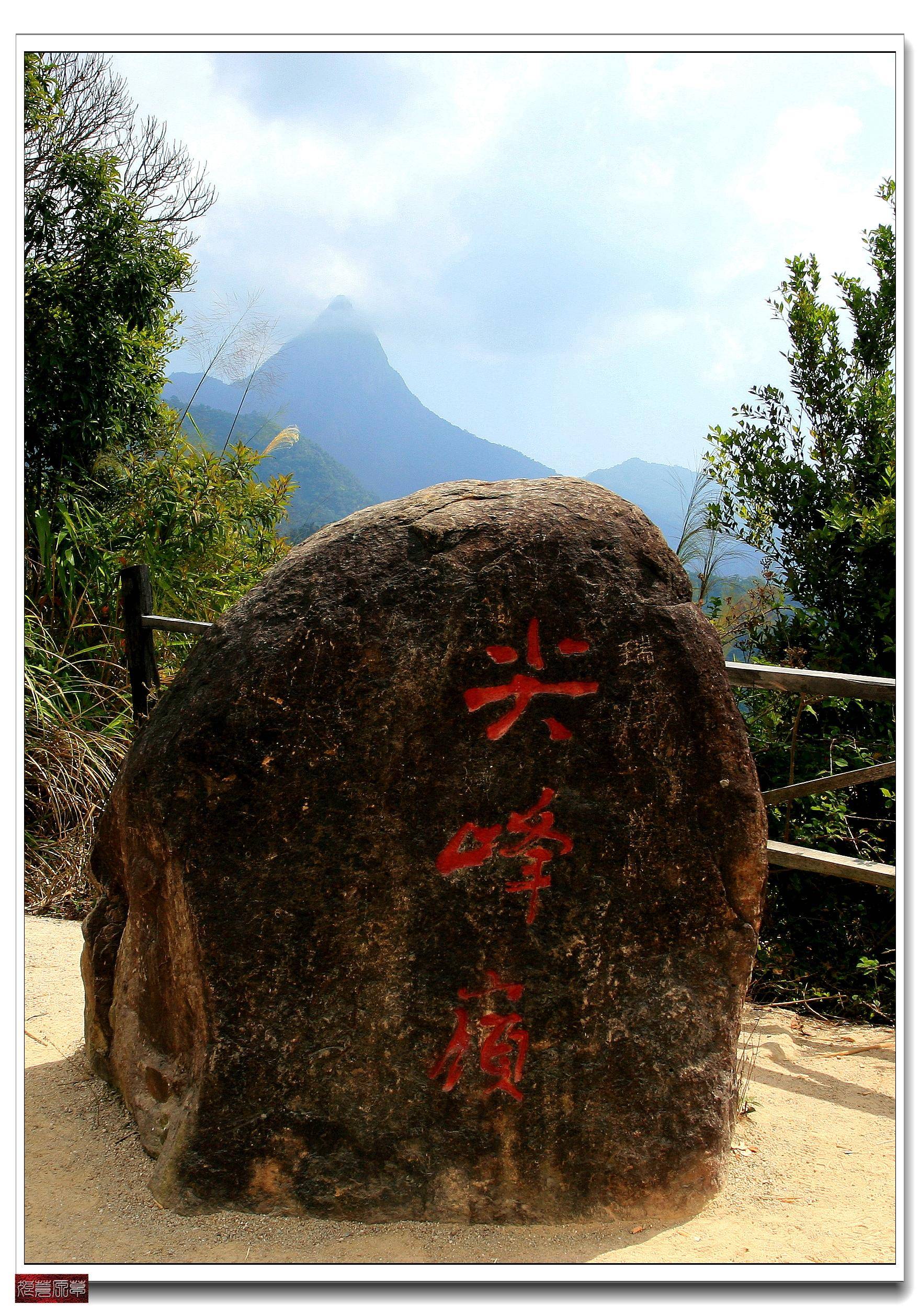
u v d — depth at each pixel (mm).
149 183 7781
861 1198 2225
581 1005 2131
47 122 6469
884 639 4613
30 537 5621
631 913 2174
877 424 4840
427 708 2121
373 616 2143
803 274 5176
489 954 2111
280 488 6660
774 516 5078
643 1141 2121
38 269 6141
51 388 6168
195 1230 1986
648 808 2193
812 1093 2768
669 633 2242
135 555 5723
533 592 2174
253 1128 2039
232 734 2104
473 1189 2055
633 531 2312
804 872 3965
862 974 3645
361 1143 2053
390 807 2105
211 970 2055
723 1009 2234
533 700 2156
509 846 2129
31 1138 2322
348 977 2080
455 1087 2084
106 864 2549
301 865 2088
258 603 2217
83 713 4812
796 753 4000
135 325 6699
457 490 2373
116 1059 2471
